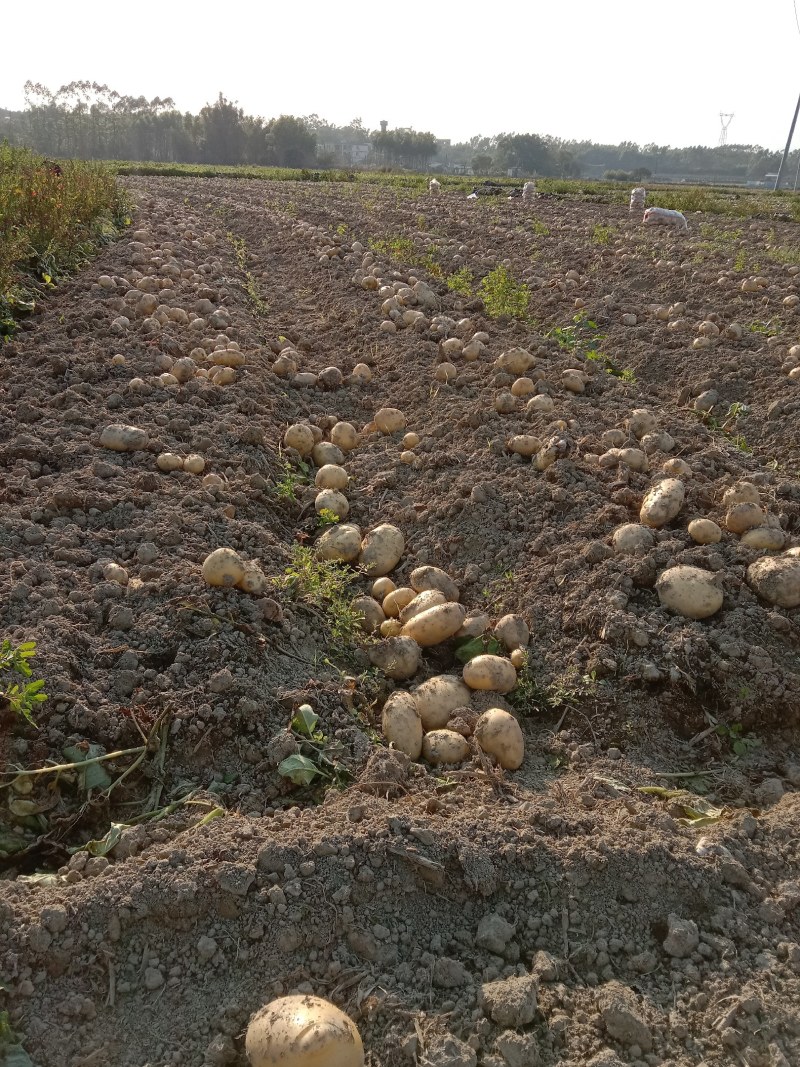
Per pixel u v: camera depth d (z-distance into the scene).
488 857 2.54
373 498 5.37
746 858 2.67
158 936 2.35
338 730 3.22
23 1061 2.04
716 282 10.13
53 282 8.80
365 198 21.16
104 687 3.23
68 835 2.85
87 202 11.27
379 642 3.81
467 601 4.38
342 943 2.35
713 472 5.02
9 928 2.29
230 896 2.37
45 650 3.26
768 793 3.15
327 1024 1.94
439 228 15.12
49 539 4.12
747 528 4.23
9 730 2.95
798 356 7.41
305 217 16.44
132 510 4.48
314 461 5.85
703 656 3.62
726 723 3.52
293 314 9.42
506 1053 2.07
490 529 4.74
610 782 3.16
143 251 10.70
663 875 2.55
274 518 4.96
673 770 3.34
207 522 4.43
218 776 3.07
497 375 6.54
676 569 3.91
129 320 7.59
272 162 76.56
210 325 7.90
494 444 5.47
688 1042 2.13
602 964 2.34
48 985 2.23
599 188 31.75
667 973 2.32
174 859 2.46
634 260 11.32
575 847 2.61
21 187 10.09
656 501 4.41
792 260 12.29
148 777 3.03
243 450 5.49
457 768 3.22
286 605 3.93
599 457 5.18
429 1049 2.06
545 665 3.82
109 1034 2.13
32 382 6.01
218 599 3.70
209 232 14.05
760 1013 2.18
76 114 65.75
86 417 5.48
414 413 6.48
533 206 20.91
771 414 6.60
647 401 6.79
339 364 7.69
